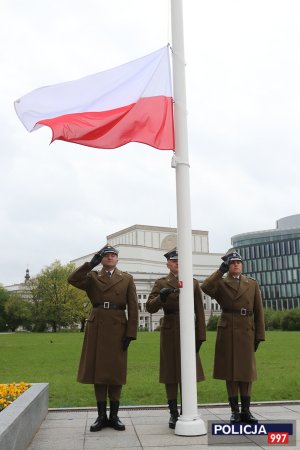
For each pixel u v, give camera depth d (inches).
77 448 243.6
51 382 559.2
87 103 294.5
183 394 272.1
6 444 192.1
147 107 290.7
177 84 292.2
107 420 294.7
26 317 3533.5
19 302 3607.3
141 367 722.2
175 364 295.7
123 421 316.2
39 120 289.0
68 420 321.7
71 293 3179.1
